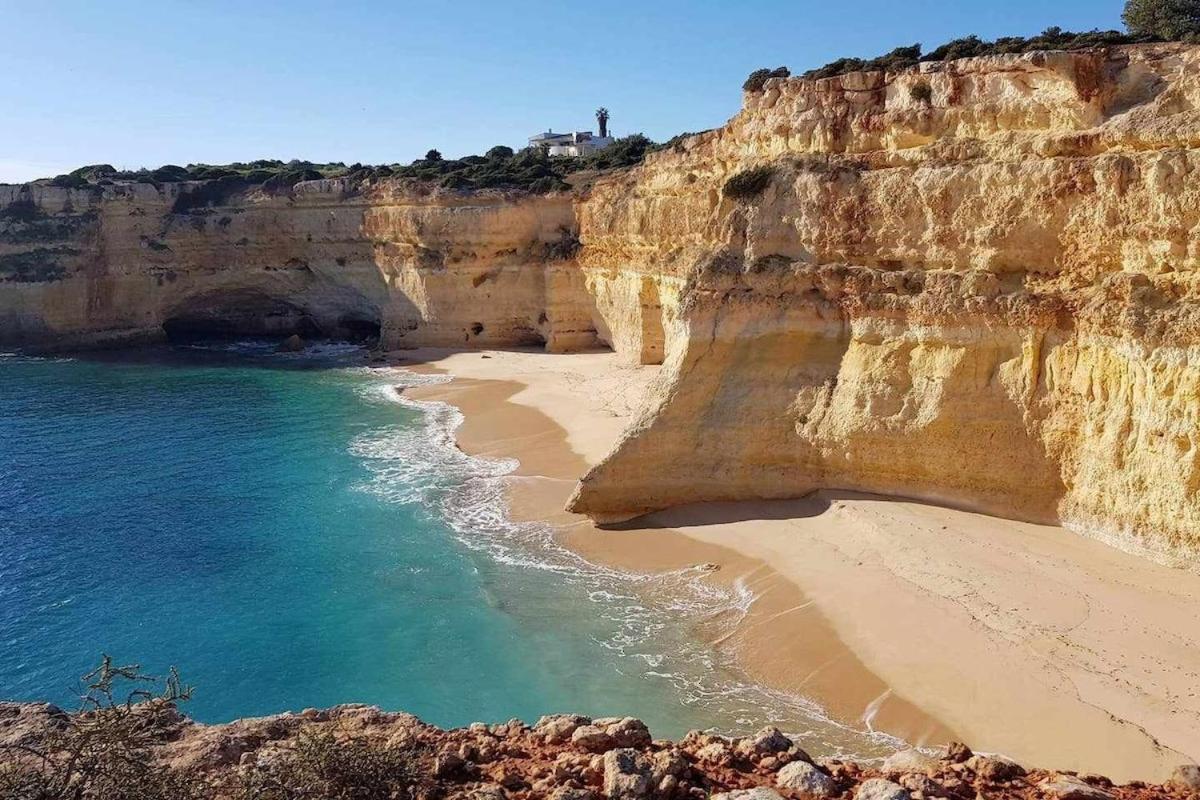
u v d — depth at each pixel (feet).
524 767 32.86
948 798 30.25
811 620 68.39
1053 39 108.58
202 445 131.85
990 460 80.79
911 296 86.38
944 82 90.17
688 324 96.02
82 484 112.98
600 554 85.66
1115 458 72.33
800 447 90.79
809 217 94.07
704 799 29.66
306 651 69.46
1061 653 59.06
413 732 36.52
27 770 30.55
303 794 29.94
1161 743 49.80
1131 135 75.31
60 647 71.56
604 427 130.31
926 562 72.95
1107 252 76.23
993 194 82.99
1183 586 64.44
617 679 62.90
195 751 34.32
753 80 116.57
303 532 94.89
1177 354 67.62
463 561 85.46
